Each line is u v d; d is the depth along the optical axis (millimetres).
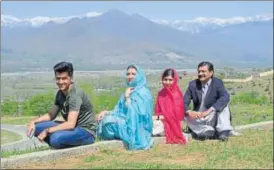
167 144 10242
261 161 8539
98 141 9797
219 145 10008
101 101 31922
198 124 10812
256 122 14086
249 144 10156
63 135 8914
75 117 9078
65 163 8438
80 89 9258
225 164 8297
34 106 51062
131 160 8609
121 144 9773
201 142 10461
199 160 8633
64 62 9094
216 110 10555
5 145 23438
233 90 45125
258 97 38219
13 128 41125
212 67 10758
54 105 9453
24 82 94312
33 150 9398
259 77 71438
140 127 9727
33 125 9305
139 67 10039
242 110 22703
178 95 10453
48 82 84062
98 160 8641
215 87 10688
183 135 10375
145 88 9945
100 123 10180
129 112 9711
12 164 8164
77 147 9133
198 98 10820
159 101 10602
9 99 57031
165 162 8406
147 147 9703
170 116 10320
